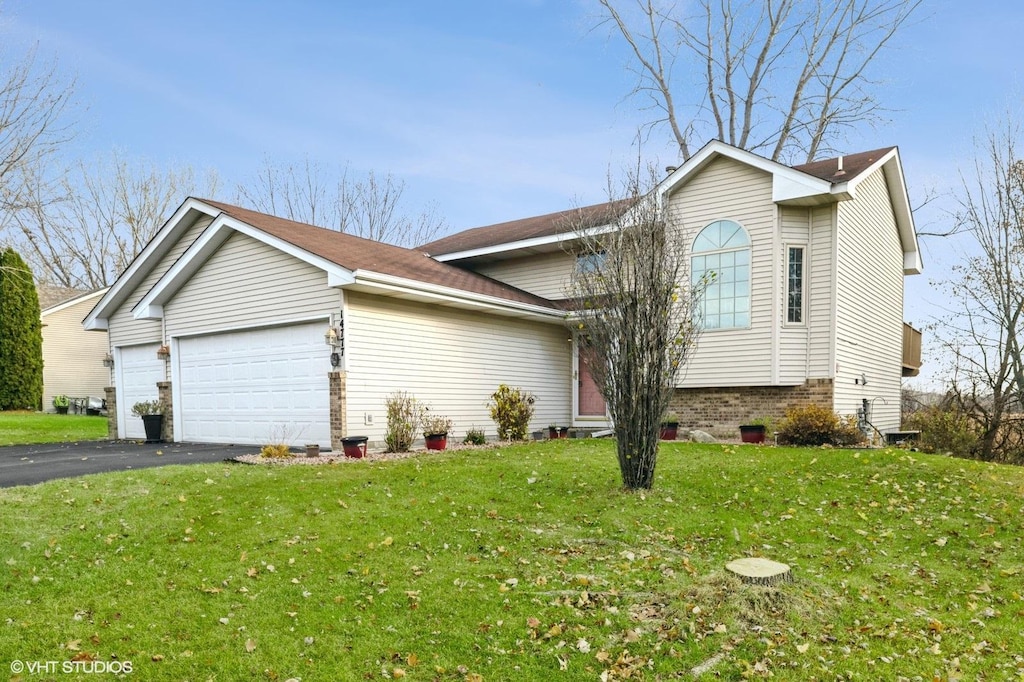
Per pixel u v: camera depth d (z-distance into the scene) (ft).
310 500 23.54
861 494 25.85
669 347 26.27
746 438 39.45
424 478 27.30
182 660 13.21
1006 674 13.44
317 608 15.49
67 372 94.68
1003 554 20.04
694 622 14.89
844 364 42.78
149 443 46.93
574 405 56.54
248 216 43.65
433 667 13.30
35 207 61.87
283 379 41.09
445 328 44.60
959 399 44.14
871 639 14.76
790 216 42.11
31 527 19.85
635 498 24.64
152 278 51.57
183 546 18.88
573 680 13.03
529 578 17.38
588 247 28.04
